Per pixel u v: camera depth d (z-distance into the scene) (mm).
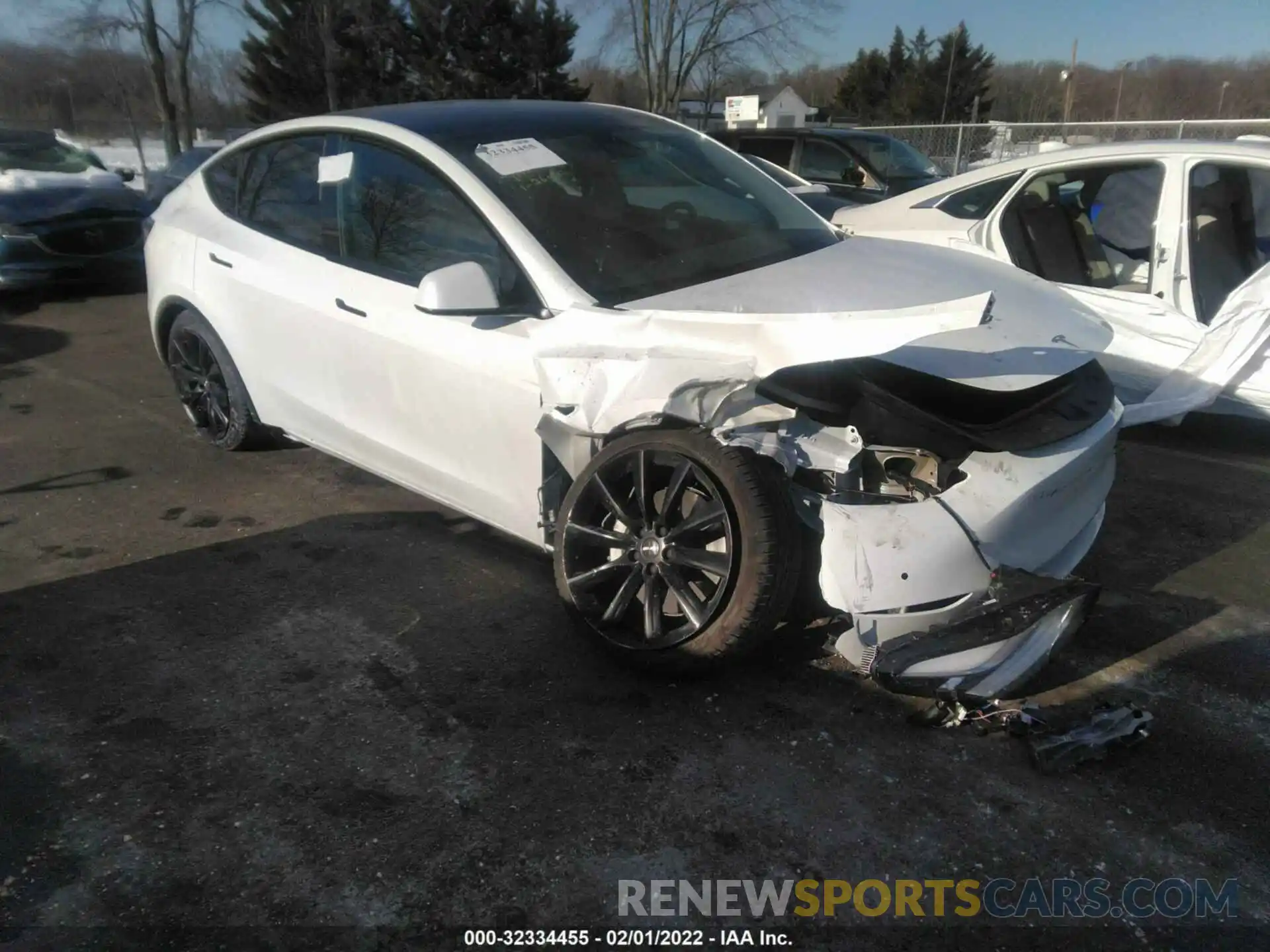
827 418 2916
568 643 3387
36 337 7941
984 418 2926
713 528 2945
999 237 5707
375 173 3920
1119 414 3238
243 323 4480
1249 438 5344
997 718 2916
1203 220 5098
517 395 3346
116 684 3164
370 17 37938
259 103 39500
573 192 3643
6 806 2617
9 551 4125
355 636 3443
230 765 2775
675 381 2857
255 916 2268
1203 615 3539
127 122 25188
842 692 3090
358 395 3992
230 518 4441
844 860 2428
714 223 3762
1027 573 2795
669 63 36594
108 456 5230
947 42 56094
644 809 2596
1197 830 2516
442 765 2770
